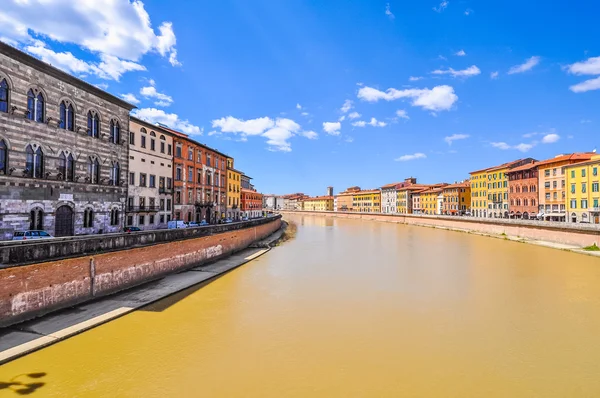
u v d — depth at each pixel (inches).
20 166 1117.1
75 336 704.4
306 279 1274.6
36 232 1112.2
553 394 529.3
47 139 1208.2
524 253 1974.7
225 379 558.9
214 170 2787.9
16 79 1101.1
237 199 3376.0
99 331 736.3
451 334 759.7
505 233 2881.4
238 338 722.2
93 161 1427.2
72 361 604.7
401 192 6166.3
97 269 929.5
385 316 873.5
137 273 1090.1
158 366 596.1
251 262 1632.6
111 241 994.7
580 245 2100.1
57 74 1235.9
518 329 791.7
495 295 1072.8
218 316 853.2
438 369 602.5
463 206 4739.2
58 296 815.7
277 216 3897.6
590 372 597.6
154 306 917.8
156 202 1966.0
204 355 641.6
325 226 4394.7
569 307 954.1
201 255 1497.3
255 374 576.4
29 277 746.8
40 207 1184.2
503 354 663.8
